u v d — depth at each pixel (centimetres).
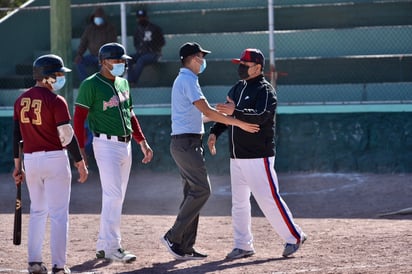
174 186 2847
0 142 3188
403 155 2888
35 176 1523
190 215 1692
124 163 1744
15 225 1579
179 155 1694
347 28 3475
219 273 1554
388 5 3534
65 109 1502
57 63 1520
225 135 2994
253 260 1686
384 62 3222
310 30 3478
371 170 2912
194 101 1667
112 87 1716
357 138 2922
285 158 2975
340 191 2644
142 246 1886
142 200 2631
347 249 1756
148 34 3350
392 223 2119
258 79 1712
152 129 3077
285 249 1703
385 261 1608
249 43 3538
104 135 1709
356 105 2959
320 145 2947
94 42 3281
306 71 3266
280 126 2973
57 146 1520
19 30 3681
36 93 1509
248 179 1703
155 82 3403
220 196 2655
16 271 1603
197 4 3928
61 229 1526
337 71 3250
